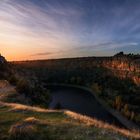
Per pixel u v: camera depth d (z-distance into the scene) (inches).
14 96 2337.6
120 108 5270.7
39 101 3196.4
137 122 4392.2
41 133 583.5
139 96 6343.5
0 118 764.0
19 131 568.7
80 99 6496.1
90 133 588.7
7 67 4424.2
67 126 646.5
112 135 577.9
